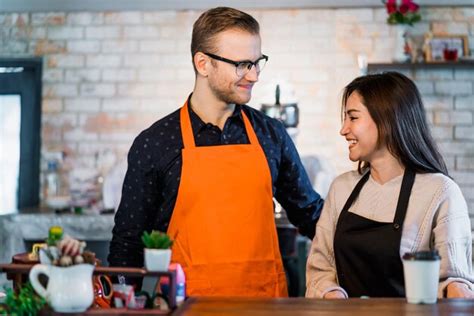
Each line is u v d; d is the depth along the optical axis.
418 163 2.62
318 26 7.36
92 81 7.48
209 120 2.85
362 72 7.27
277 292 2.79
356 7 7.31
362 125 2.63
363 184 2.70
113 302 2.28
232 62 2.70
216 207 2.74
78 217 6.10
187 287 2.71
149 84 7.45
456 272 2.51
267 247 2.79
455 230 2.54
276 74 7.37
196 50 2.80
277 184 3.02
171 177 2.79
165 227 2.83
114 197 6.46
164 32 7.44
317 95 7.37
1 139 7.53
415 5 7.09
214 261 2.72
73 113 7.48
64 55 7.48
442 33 7.31
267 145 2.88
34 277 2.06
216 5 7.35
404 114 2.62
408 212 2.58
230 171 2.77
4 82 7.55
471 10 7.29
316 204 3.06
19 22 7.50
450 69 7.27
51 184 7.44
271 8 7.34
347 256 2.62
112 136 7.48
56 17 7.48
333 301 2.21
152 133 2.84
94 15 7.47
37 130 7.48
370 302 2.20
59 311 2.05
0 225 6.09
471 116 7.27
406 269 2.18
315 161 6.72
